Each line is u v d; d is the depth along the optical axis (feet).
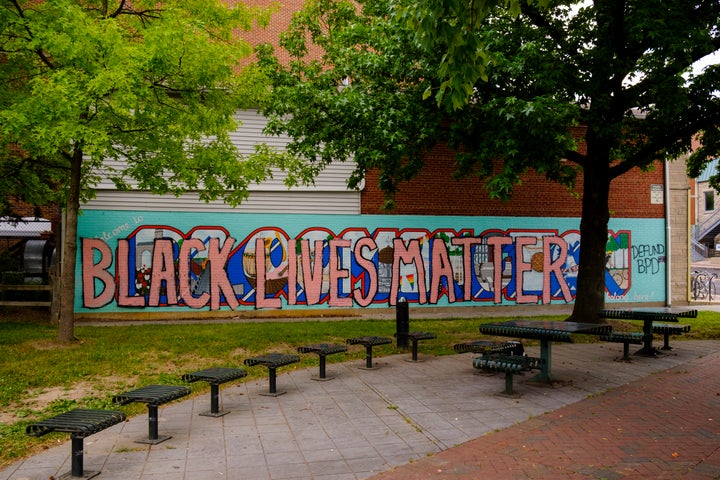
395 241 59.16
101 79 27.32
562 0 39.11
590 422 19.36
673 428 18.63
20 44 29.76
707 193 163.02
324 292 57.26
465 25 18.01
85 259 52.39
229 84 37.93
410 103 36.68
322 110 39.40
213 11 36.83
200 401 22.95
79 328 43.01
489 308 61.26
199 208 54.85
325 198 57.67
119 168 52.80
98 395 23.80
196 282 54.44
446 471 14.88
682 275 67.36
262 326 45.34
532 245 62.90
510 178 35.76
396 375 27.73
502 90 36.65
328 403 22.43
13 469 15.51
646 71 36.70
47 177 44.01
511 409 21.25
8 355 30.19
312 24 45.62
